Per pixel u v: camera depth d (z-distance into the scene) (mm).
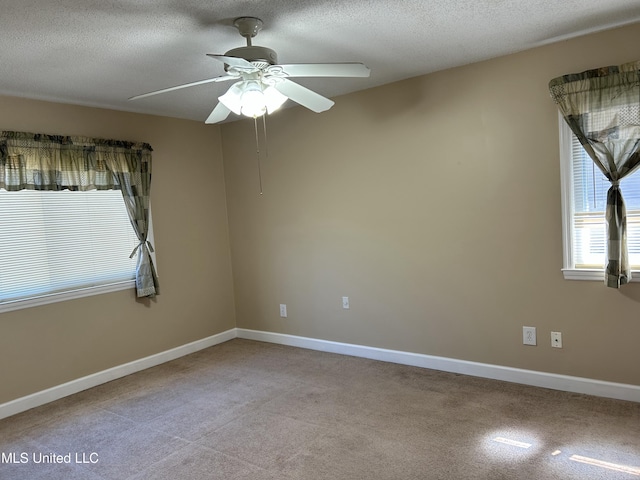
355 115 3902
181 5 2117
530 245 3188
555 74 2986
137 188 4031
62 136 3576
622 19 2623
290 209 4422
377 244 3904
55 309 3574
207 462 2520
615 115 2742
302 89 2500
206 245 4719
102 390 3682
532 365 3260
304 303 4441
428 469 2326
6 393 3303
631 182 2877
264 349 4504
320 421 2910
